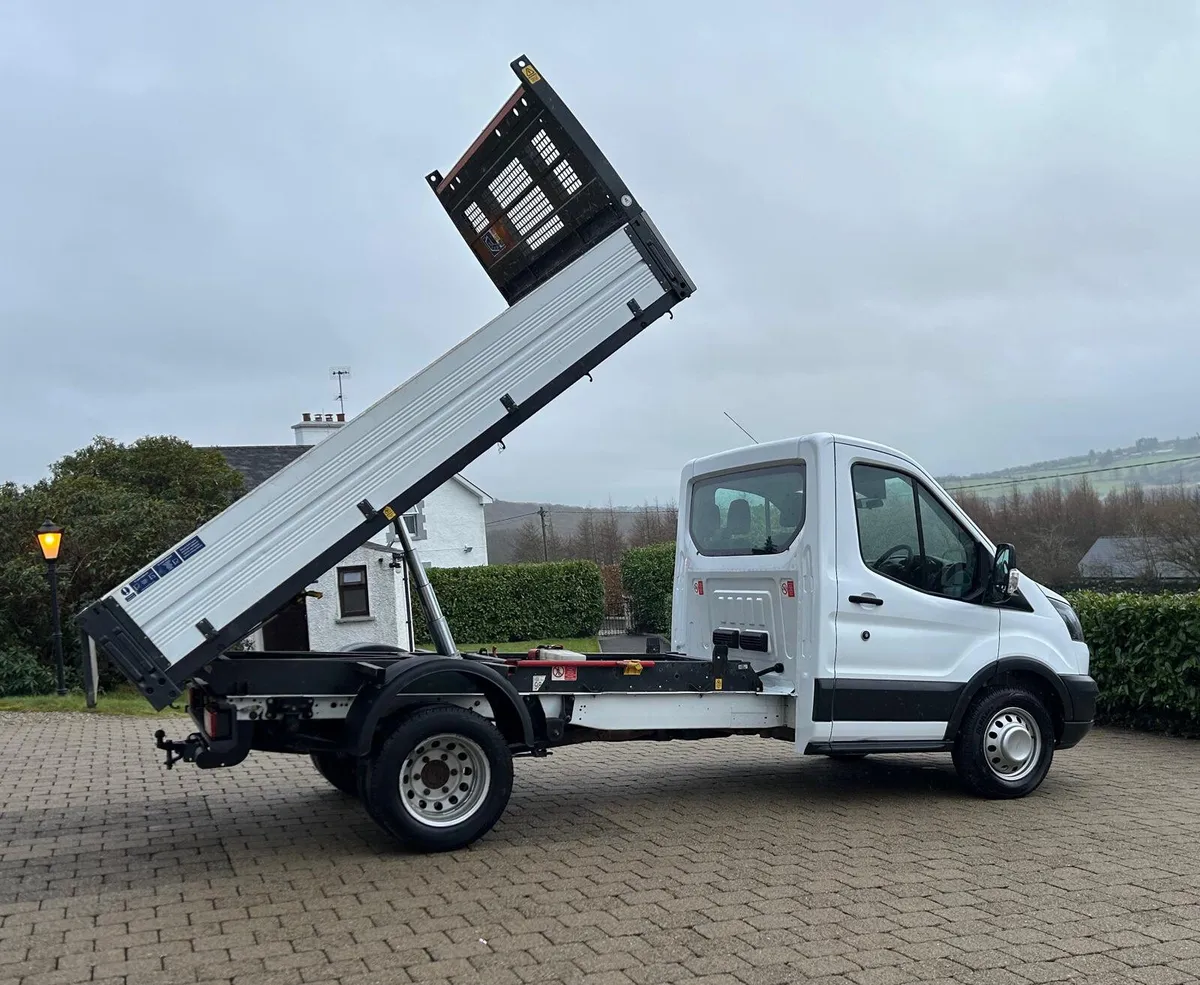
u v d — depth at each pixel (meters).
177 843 6.49
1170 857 6.04
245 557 5.90
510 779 6.34
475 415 6.45
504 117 7.05
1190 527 30.88
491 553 56.31
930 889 5.42
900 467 7.67
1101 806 7.44
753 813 7.26
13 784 8.50
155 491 21.95
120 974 4.30
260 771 9.12
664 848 6.29
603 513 51.19
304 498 6.05
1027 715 7.83
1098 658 11.42
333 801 7.79
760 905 5.16
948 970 4.32
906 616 7.47
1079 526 32.84
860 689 7.27
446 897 5.31
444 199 7.59
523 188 7.23
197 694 6.58
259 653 7.08
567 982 4.20
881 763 9.38
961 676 7.61
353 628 21.92
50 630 15.77
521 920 4.95
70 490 17.42
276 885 5.55
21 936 4.77
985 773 7.62
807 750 7.19
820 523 7.25
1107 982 4.20
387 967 4.37
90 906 5.21
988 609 7.78
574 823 6.97
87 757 9.85
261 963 4.41
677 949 4.56
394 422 6.28
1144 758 9.47
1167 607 10.54
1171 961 4.42
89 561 16.05
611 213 7.03
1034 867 5.83
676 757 9.75
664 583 25.88
